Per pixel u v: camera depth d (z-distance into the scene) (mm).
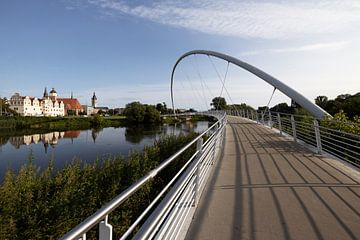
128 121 73812
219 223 3670
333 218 3779
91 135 46062
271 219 3771
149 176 2211
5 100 91438
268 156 8117
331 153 8148
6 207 7688
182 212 3523
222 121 11914
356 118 9898
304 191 4891
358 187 5070
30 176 9734
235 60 26172
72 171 10531
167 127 62156
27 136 45031
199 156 4766
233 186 5254
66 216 7973
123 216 8883
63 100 125750
